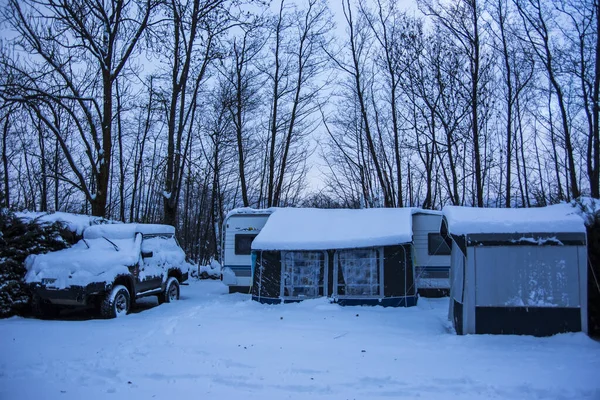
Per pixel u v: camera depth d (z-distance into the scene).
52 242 11.77
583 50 19.83
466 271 8.40
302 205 39.84
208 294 15.30
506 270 8.27
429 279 13.95
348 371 6.12
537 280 8.15
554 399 5.11
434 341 7.94
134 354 6.99
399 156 25.42
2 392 5.32
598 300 8.24
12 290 10.85
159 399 5.11
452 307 9.95
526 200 27.53
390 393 5.28
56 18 16.84
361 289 12.09
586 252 8.05
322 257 12.48
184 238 36.28
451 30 22.94
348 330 8.96
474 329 8.27
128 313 11.44
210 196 40.16
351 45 25.69
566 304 8.01
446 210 9.43
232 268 15.17
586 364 6.36
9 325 9.48
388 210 13.70
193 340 7.97
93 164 17.08
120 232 12.07
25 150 26.25
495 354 6.97
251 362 6.55
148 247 12.41
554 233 8.13
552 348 7.31
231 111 27.08
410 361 6.62
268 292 12.52
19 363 6.48
